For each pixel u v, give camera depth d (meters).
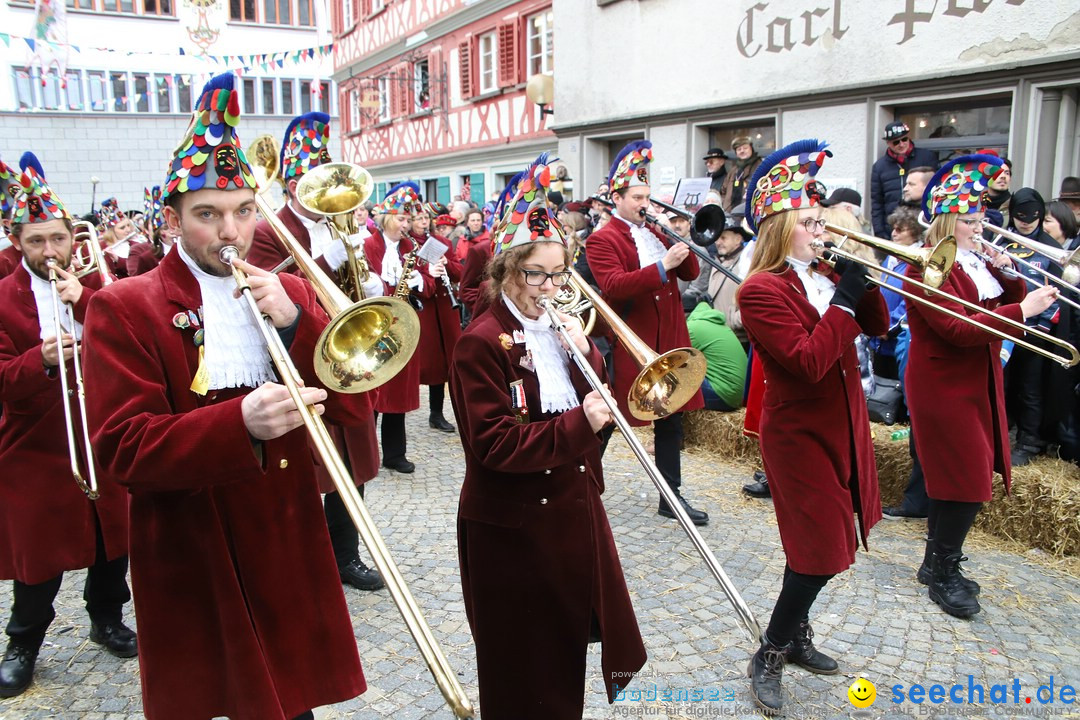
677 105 9.69
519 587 2.23
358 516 1.56
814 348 2.61
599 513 2.39
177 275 1.96
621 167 4.82
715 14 9.02
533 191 2.27
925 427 3.50
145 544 1.91
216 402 1.96
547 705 2.25
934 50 7.07
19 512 3.01
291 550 2.03
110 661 3.29
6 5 20.30
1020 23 6.48
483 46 15.31
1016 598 3.64
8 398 2.84
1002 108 6.98
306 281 2.32
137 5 20.97
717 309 6.32
